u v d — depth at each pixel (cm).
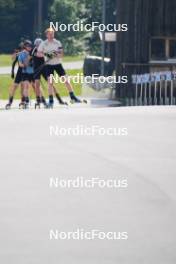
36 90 5200
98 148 2864
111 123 3425
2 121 3541
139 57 7225
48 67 5016
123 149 2848
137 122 3456
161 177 2395
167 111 3869
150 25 7162
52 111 4003
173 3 7094
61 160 2636
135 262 1680
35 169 2498
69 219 1966
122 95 7262
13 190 2239
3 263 1669
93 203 2103
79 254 1728
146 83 6469
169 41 7181
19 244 1792
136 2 7206
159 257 1709
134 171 2478
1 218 1970
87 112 3884
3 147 2872
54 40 5028
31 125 3406
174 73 6072
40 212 2020
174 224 1933
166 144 2950
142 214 2003
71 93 5159
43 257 1705
